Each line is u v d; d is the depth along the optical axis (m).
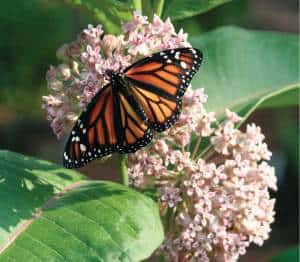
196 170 0.70
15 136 2.67
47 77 0.71
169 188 0.70
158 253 0.72
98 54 0.69
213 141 0.71
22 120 2.69
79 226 0.67
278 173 2.40
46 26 2.41
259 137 0.72
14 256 0.65
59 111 0.70
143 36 0.69
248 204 0.70
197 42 0.86
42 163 0.72
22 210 0.68
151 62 0.68
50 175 0.71
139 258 0.66
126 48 0.71
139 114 0.68
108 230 0.66
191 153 0.75
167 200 0.70
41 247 0.66
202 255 0.70
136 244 0.66
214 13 2.53
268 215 0.71
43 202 0.69
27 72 2.53
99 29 0.69
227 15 2.54
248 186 0.70
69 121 0.70
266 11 4.04
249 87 0.85
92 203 0.68
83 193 0.69
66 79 0.70
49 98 0.70
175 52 0.68
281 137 2.49
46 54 2.48
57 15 2.38
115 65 0.69
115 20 0.74
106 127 0.67
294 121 2.53
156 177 0.70
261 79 0.85
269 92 0.84
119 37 0.69
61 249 0.66
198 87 0.83
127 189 0.69
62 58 0.71
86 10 0.75
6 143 2.65
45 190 0.70
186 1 0.74
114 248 0.66
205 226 0.70
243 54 0.86
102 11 0.73
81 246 0.66
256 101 0.79
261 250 2.09
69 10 2.37
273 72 0.86
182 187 0.70
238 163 0.70
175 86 0.68
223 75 0.84
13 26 2.40
